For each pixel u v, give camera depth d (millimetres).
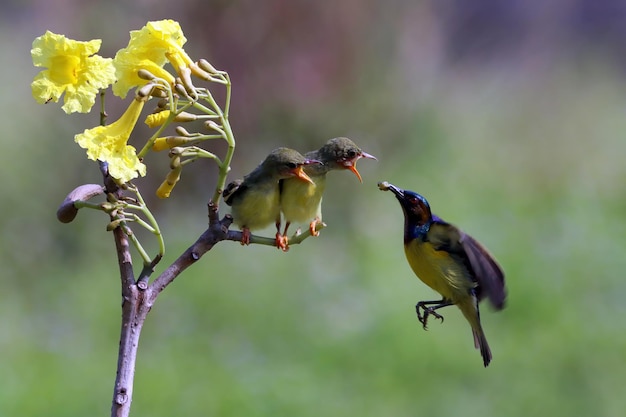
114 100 14031
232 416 10148
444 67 22531
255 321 12094
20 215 14789
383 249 14336
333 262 13844
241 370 10977
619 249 13828
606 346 11539
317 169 6355
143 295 3668
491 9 30703
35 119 16016
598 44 28828
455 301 5582
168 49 3822
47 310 12688
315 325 12055
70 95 3572
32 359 11211
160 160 15008
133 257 13852
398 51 17172
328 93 16516
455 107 20812
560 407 10555
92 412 10266
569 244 14062
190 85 3699
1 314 12383
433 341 11617
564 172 17766
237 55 15992
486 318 12359
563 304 12453
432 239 5543
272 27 16094
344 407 10344
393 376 11039
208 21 15859
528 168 17969
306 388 10625
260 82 16094
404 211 5633
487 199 16438
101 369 11125
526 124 20094
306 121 16438
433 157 17781
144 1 15477
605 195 16594
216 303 12383
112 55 15242
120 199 3764
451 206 16016
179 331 11836
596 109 21000
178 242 14109
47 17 15953
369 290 12875
